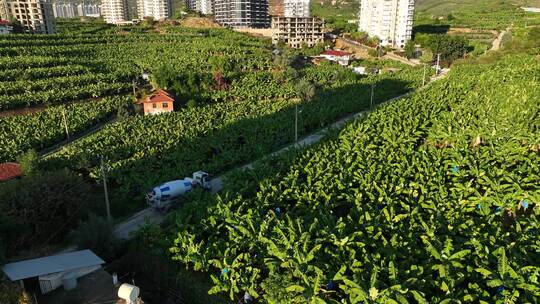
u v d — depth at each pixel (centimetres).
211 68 11188
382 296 2303
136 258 3142
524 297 2386
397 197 3622
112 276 2917
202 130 6544
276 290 2539
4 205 3434
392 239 2859
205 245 3106
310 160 4428
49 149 6512
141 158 5247
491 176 3816
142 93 9550
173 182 4234
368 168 4134
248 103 8706
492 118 5572
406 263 2658
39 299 2698
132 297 2595
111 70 11094
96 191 4591
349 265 2627
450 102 6906
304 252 2686
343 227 2981
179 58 12425
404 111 6169
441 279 2516
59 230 3706
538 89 6812
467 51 13962
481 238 2884
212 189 4619
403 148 4669
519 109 5734
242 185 3991
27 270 2778
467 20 19175
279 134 6256
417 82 10400
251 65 11781
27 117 7438
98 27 17038
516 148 4366
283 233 2892
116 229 3831
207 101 9331
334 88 9962
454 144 4916
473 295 2391
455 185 3722
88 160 5050
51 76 9794
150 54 13038
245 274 2811
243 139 6166
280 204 3641
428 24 18700
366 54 15075
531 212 3581
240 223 3156
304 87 9181
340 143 5053
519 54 10956
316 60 13800
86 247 3306
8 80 9169
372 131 5328
